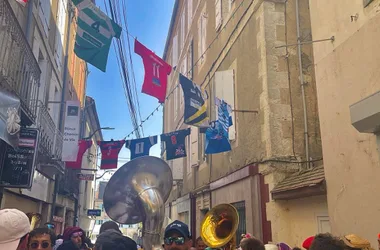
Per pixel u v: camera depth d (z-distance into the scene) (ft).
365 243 9.52
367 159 13.38
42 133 30.91
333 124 15.62
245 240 11.35
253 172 22.76
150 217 13.19
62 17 44.27
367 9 13.99
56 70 41.63
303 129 22.04
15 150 22.00
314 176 17.37
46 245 10.79
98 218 116.47
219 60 33.27
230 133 27.45
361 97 13.98
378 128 12.16
